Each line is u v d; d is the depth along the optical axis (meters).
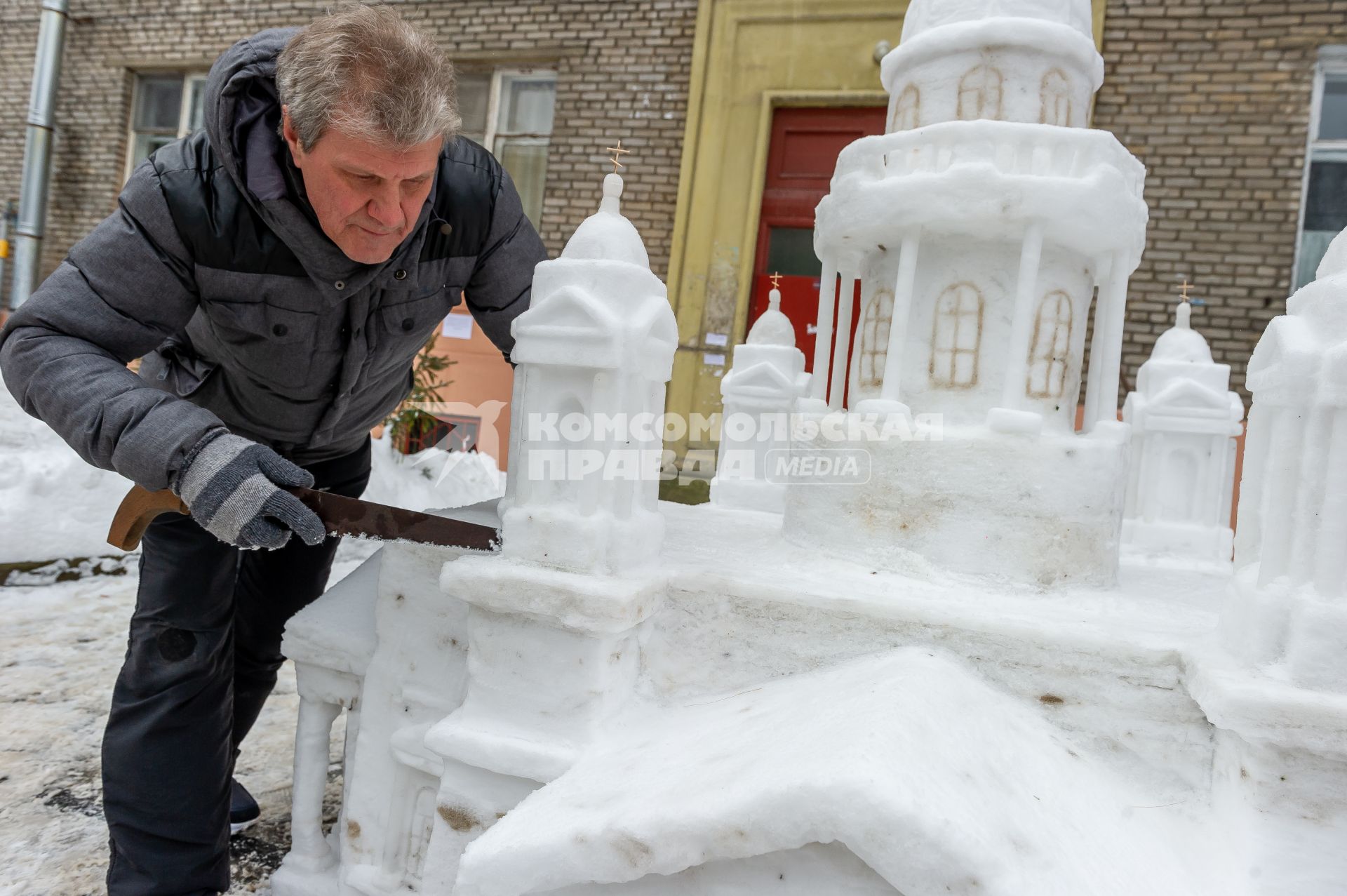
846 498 1.66
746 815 0.95
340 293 1.53
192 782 1.65
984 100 1.68
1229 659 1.16
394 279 1.61
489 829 1.27
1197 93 5.73
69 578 4.36
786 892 1.02
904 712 1.06
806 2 6.36
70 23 8.52
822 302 1.89
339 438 1.97
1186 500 3.16
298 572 2.08
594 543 1.35
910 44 1.77
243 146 1.40
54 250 8.64
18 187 8.78
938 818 0.89
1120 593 1.59
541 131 7.34
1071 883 0.94
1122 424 1.61
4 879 1.88
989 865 0.89
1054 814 1.06
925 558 1.56
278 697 3.13
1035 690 1.28
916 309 1.70
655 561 1.53
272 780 2.45
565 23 7.02
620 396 1.36
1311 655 1.06
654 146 6.81
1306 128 5.55
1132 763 1.23
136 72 8.52
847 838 0.92
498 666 1.40
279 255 1.50
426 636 1.58
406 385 2.07
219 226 1.45
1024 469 1.51
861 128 6.38
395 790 1.62
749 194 6.52
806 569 1.58
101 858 1.99
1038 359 1.66
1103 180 1.49
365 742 1.63
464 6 7.29
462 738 1.38
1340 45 5.49
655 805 1.04
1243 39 5.64
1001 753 1.12
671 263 6.62
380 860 1.62
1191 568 2.38
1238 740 1.11
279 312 1.56
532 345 1.38
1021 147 1.53
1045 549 1.51
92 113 8.52
